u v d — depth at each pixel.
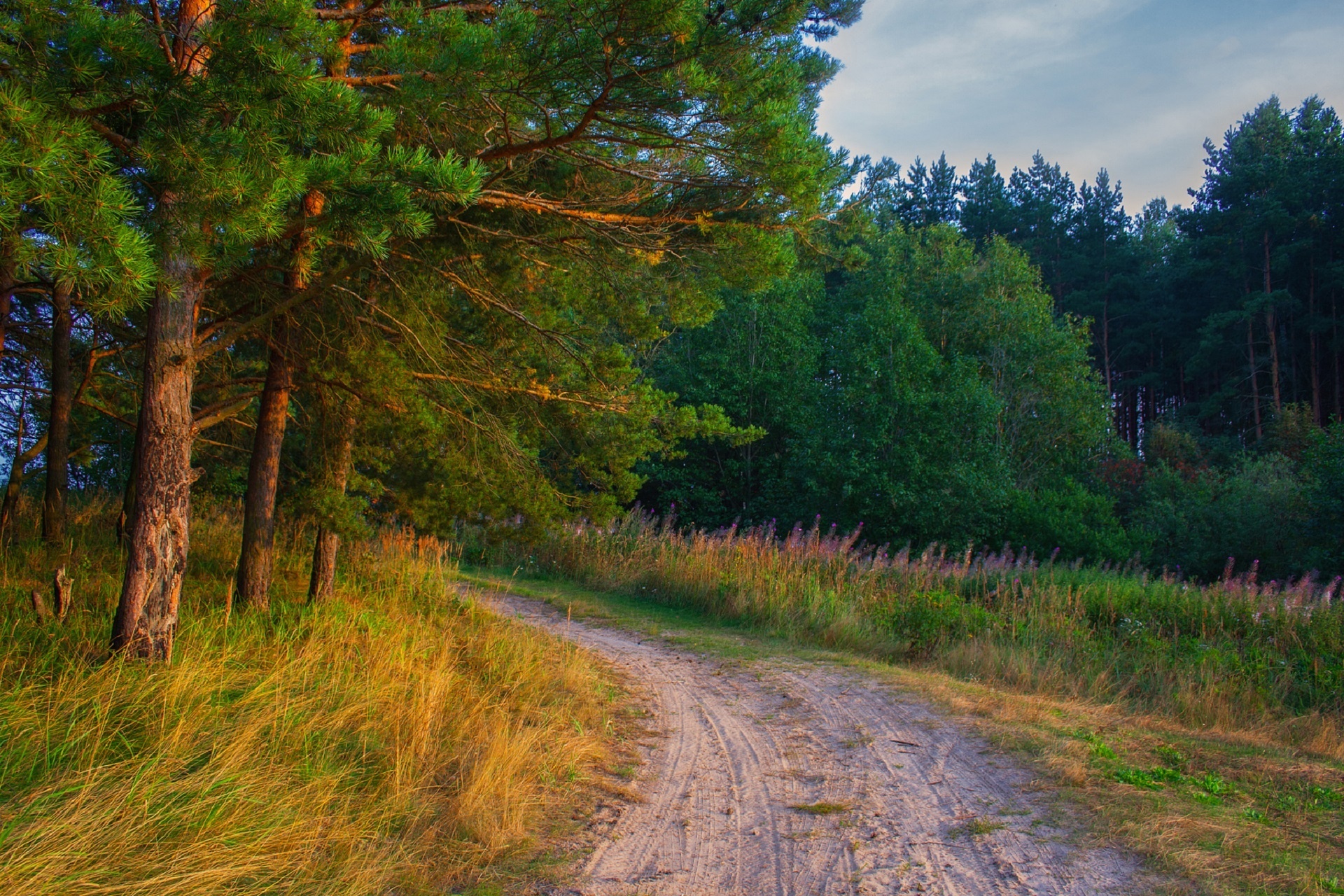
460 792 4.79
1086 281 50.16
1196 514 21.69
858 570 13.86
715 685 8.72
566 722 6.72
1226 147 44.69
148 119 4.47
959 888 3.91
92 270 3.65
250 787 4.20
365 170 4.71
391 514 9.96
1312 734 7.20
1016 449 27.81
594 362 8.80
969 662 9.69
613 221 7.64
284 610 7.84
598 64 5.61
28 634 5.83
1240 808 4.89
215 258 5.22
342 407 8.30
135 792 3.83
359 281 8.25
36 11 4.22
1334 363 36.62
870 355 23.39
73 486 17.28
